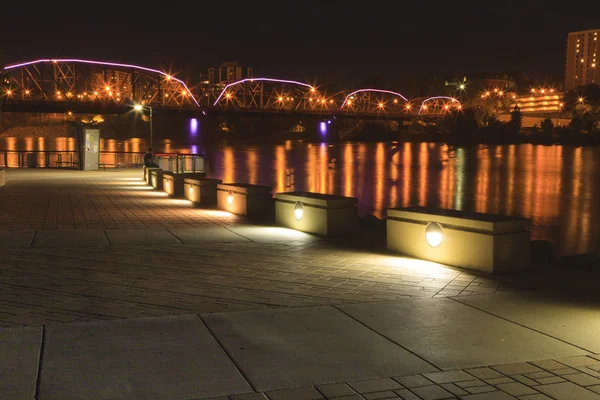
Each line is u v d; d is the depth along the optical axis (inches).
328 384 161.0
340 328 211.8
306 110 7017.7
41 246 383.6
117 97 5625.0
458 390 157.9
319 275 305.4
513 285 284.7
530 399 152.6
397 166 4067.4
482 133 7770.7
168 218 554.3
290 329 209.9
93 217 549.0
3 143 7647.6
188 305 242.7
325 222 438.3
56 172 1288.1
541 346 193.9
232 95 6565.0
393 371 171.0
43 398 149.5
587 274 311.4
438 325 216.7
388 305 244.7
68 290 267.6
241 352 185.2
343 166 3991.1
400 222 366.6
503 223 310.3
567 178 3297.2
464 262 323.0
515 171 3737.7
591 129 7475.4
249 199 575.8
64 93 5408.5
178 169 1197.7
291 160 4453.7
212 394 153.6
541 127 7785.4
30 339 194.9
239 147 7057.1
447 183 2994.6
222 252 372.8
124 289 271.0
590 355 185.8
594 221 1829.5
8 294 258.8
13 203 661.9
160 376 164.7
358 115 7549.2
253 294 263.3
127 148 6013.8
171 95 6067.9
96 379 161.9
